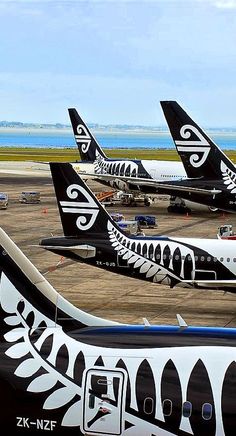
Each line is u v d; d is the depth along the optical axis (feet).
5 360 92.02
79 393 88.84
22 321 95.96
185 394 85.71
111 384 88.12
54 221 412.57
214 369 86.43
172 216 455.22
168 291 242.37
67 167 216.54
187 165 385.50
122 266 216.54
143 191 492.95
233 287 208.54
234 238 259.19
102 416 87.66
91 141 531.09
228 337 90.53
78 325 95.86
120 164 502.38
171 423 85.51
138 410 86.63
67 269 276.21
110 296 233.35
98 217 217.56
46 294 96.43
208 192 383.65
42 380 90.17
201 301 228.63
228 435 83.82
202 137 378.73
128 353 89.76
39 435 89.76
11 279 96.17
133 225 365.20
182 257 213.25
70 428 88.69
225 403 84.38
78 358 90.58
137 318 205.67
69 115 533.96
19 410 90.33
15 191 600.80
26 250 314.96
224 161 380.37
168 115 379.55
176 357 88.22
